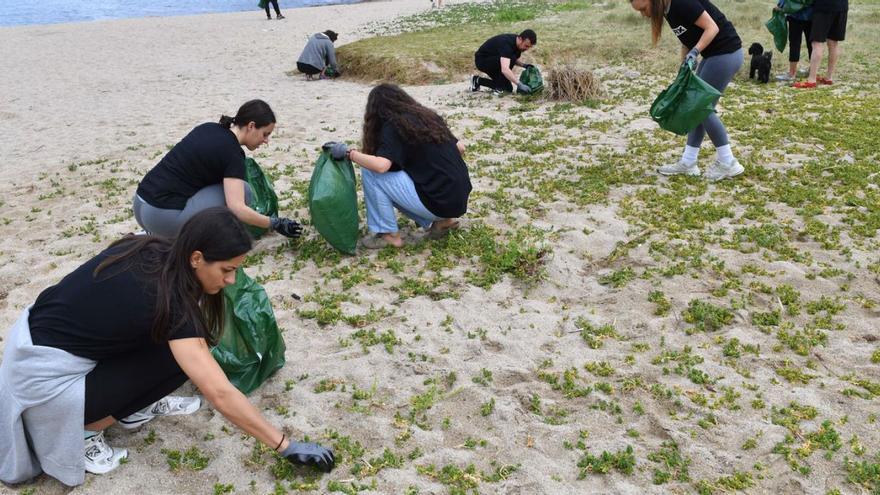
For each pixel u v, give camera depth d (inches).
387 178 205.5
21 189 292.4
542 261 198.1
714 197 238.8
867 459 125.1
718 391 145.3
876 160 262.1
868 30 546.0
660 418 138.3
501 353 162.4
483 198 246.8
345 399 147.9
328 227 204.5
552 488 122.1
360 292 190.5
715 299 177.0
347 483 124.7
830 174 251.9
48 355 114.3
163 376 121.5
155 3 1387.8
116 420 126.3
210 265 111.9
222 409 116.1
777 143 287.0
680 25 241.6
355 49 532.7
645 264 196.1
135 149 340.8
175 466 129.9
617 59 490.0
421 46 528.4
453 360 159.5
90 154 338.3
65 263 217.8
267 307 149.9
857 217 215.5
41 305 118.3
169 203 183.9
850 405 138.7
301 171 295.4
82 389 117.3
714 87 248.8
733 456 127.9
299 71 520.1
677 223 219.0
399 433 137.6
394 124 201.0
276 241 224.1
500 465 128.4
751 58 417.7
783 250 198.1
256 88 482.6
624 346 161.6
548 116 357.7
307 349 166.4
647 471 125.2
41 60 642.8
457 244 211.5
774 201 231.9
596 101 379.2
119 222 248.4
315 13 953.5
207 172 184.9
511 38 407.2
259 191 225.0
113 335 114.1
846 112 326.3
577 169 269.9
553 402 144.0
